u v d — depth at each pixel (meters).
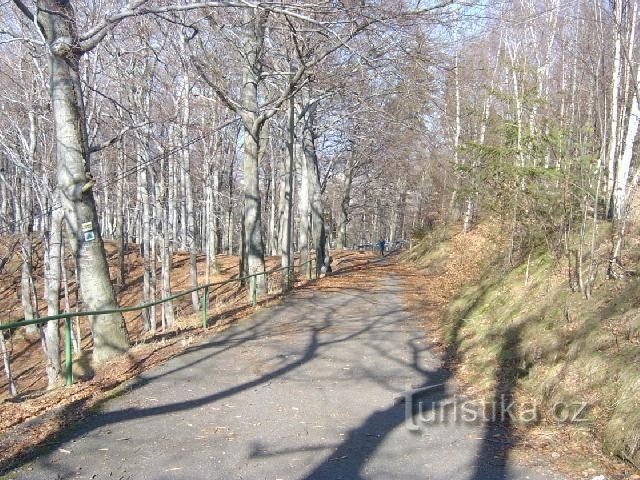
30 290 23.02
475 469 5.04
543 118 11.74
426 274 24.72
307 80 15.69
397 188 45.19
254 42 16.14
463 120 26.61
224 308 15.58
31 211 20.05
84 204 9.90
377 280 22.39
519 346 8.45
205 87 20.20
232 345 10.45
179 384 7.78
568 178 10.00
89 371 9.42
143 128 17.27
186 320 15.01
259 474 4.84
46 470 4.86
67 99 9.79
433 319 13.37
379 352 10.02
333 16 11.60
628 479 4.72
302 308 14.95
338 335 11.49
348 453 5.38
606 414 5.78
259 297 16.83
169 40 16.31
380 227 74.12
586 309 7.93
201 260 34.91
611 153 11.97
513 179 12.30
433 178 32.78
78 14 12.79
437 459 5.28
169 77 19.23
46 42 9.77
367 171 38.94
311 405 6.96
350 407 6.93
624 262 8.83
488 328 10.19
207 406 6.80
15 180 23.89
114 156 23.53
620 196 11.20
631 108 11.50
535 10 16.33
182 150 19.30
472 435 5.98
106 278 10.00
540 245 12.52
